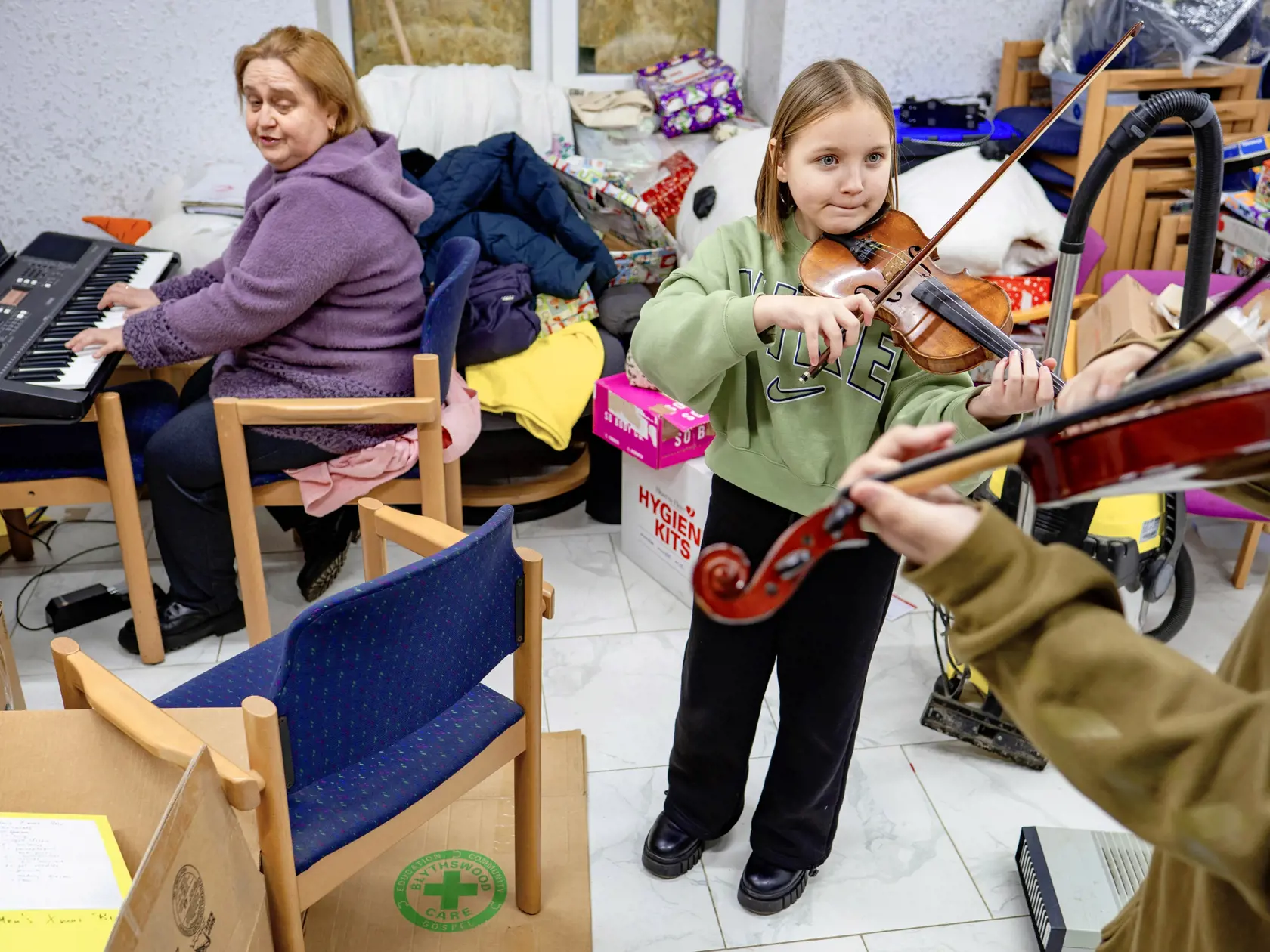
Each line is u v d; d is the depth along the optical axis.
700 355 1.40
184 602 2.41
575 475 2.98
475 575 1.36
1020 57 3.44
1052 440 0.68
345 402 2.13
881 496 0.69
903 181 2.98
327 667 1.21
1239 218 2.90
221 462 2.21
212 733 1.32
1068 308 1.74
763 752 2.15
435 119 3.23
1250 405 0.60
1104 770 0.65
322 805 1.38
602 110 3.42
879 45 3.43
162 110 3.19
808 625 1.56
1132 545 2.06
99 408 2.13
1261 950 0.79
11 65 3.05
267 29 3.14
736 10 3.67
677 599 2.62
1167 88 3.03
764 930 1.77
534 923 1.75
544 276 2.79
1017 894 1.84
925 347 1.41
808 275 1.45
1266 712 0.61
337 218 2.17
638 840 1.94
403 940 1.72
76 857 1.15
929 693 2.31
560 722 2.21
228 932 1.14
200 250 2.83
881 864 1.90
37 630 2.47
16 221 3.26
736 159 3.10
